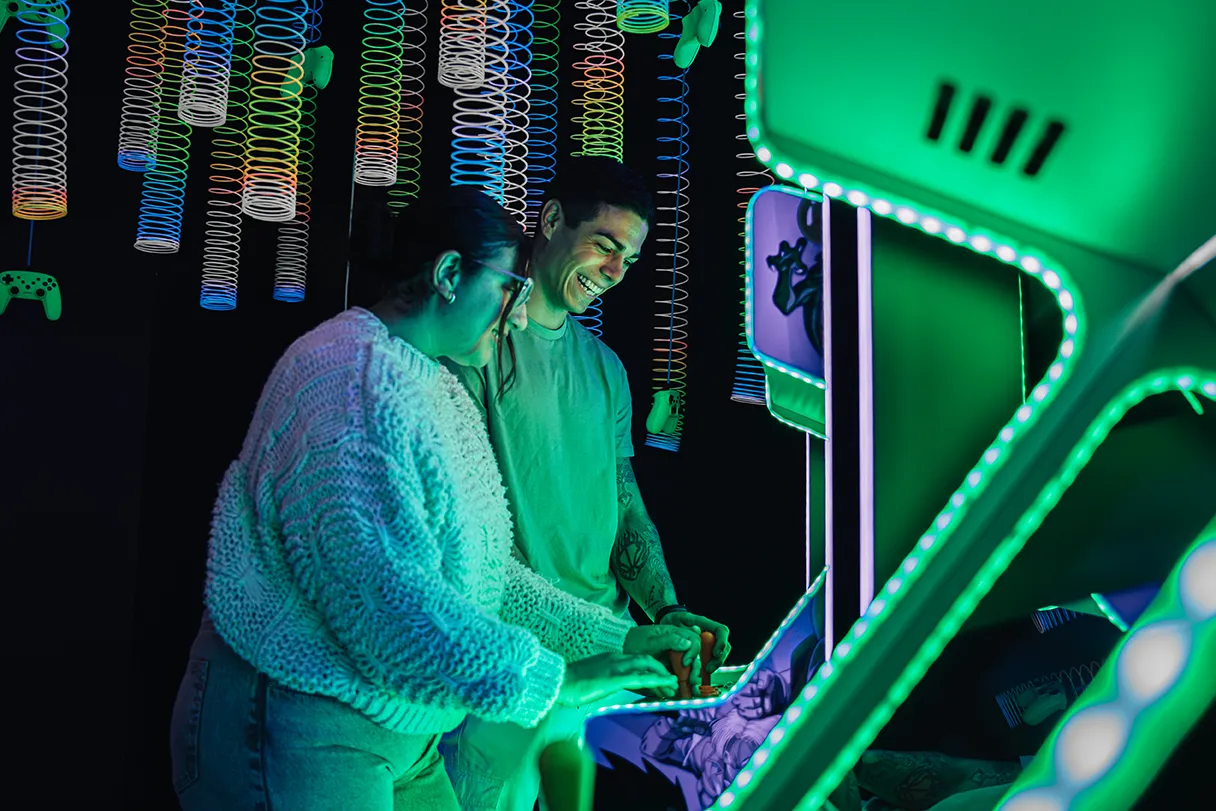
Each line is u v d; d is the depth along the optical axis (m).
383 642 1.62
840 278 1.57
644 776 2.29
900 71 1.12
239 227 4.76
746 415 4.84
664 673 1.93
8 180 4.44
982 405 1.54
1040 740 2.13
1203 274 1.19
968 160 1.18
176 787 1.77
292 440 1.69
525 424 2.74
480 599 1.86
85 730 4.51
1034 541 1.56
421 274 1.83
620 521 2.99
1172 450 1.53
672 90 4.67
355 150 4.20
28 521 4.50
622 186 2.75
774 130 1.20
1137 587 1.60
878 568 1.50
